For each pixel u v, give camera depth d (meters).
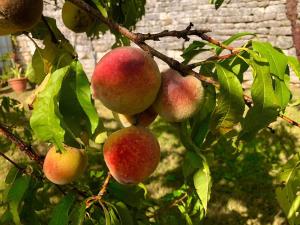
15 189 0.34
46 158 0.32
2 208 0.74
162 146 1.06
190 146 0.27
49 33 0.35
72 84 0.25
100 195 0.31
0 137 1.01
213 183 0.88
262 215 0.77
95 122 0.25
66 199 0.32
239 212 0.78
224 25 1.58
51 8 1.75
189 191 0.53
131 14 0.41
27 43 1.97
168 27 1.69
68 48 0.35
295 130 1.06
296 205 0.30
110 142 0.24
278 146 1.00
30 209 0.38
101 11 0.32
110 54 0.23
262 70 0.24
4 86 1.86
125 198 0.40
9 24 0.25
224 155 0.97
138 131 0.24
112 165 0.24
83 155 0.32
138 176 0.24
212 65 0.29
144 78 0.22
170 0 1.65
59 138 0.23
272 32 1.50
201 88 0.24
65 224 0.31
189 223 0.41
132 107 0.23
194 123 0.28
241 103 0.25
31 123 0.23
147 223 0.46
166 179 0.89
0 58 1.88
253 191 0.85
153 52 0.24
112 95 0.22
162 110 0.24
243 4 1.52
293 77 1.48
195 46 0.32
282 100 0.26
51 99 0.23
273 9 1.48
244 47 0.27
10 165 0.93
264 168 0.93
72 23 0.33
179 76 0.24
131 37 0.25
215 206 0.80
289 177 0.31
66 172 0.31
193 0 1.61
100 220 0.37
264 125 0.25
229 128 0.25
